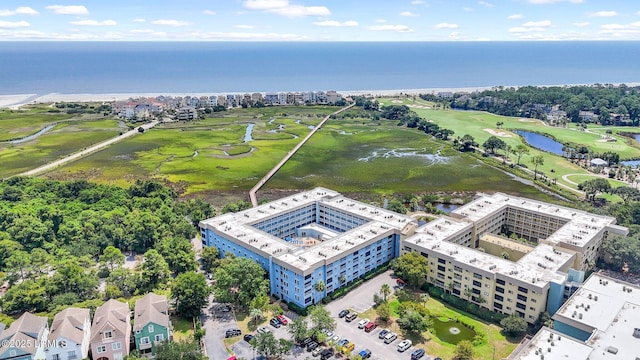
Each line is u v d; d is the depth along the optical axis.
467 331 158.50
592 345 123.88
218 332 156.75
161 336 142.12
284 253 180.62
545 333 130.12
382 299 170.75
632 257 193.75
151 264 184.00
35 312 161.12
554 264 171.38
